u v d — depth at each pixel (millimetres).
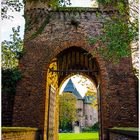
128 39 10648
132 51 11180
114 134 11180
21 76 14656
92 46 15062
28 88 14508
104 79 14602
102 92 14492
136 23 10836
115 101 14234
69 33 15383
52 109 16812
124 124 13844
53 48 15188
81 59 19078
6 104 14398
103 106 14266
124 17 11602
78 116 83750
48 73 15258
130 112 14016
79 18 15617
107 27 11453
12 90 14398
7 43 15172
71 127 62938
